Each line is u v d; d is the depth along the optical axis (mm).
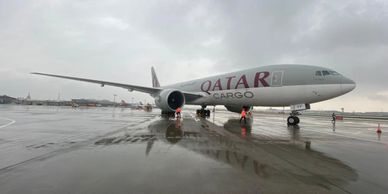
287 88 14594
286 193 3447
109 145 6809
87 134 8984
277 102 15477
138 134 9164
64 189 3445
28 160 5031
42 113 25484
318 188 3678
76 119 16984
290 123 15188
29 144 6871
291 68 14938
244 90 17016
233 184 3756
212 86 20109
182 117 21688
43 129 10469
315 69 14016
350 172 4566
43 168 4457
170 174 4184
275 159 5480
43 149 6176
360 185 3848
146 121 15766
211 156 5625
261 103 16547
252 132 10750
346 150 6793
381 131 13211
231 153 6008
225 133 10062
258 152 6219
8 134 8812
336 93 13062
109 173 4195
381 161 5480
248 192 3441
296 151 6504
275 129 12445
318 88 13461
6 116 19641
